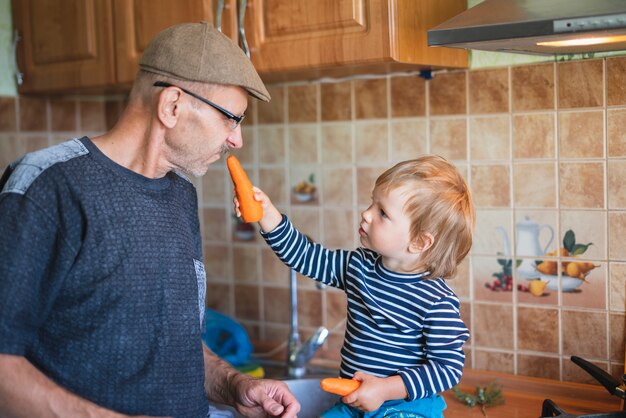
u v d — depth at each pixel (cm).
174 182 140
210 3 182
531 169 181
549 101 178
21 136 225
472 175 189
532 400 178
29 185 120
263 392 143
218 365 153
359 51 160
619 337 175
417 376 135
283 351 221
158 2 190
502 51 165
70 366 124
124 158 130
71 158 125
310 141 213
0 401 117
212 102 127
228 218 230
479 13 145
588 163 174
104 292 124
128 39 196
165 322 130
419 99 194
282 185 219
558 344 182
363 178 205
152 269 128
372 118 202
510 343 188
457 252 144
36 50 215
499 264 188
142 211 129
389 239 140
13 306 116
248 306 230
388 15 156
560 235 179
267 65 174
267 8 173
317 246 154
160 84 127
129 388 127
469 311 193
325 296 215
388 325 143
